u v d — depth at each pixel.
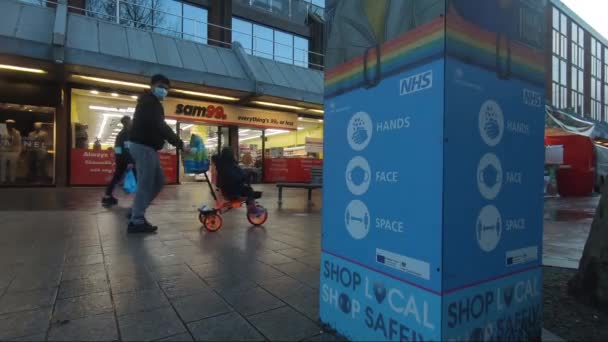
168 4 15.48
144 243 4.39
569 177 13.15
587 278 2.83
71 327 2.23
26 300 2.63
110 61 11.50
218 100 15.88
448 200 1.65
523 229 2.02
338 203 2.26
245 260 3.76
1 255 3.79
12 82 11.90
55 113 12.69
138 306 2.56
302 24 19.56
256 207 5.78
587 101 35.72
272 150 18.83
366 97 2.06
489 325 1.85
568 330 2.39
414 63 1.78
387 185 1.91
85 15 12.81
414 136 1.77
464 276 1.72
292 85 15.91
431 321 1.67
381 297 1.94
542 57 2.13
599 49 38.25
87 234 4.83
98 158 13.08
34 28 10.88
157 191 5.12
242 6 17.53
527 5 2.05
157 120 4.82
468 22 1.74
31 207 7.31
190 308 2.54
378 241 1.96
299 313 2.50
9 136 12.07
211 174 15.66
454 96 1.67
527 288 2.05
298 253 4.06
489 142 1.84
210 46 14.76
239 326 2.29
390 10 1.93
